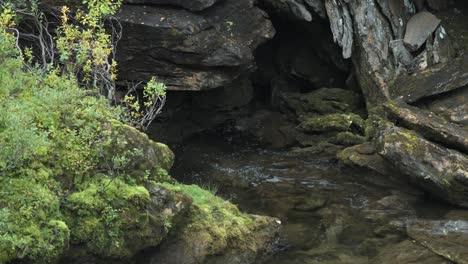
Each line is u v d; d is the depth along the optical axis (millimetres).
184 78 12289
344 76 15891
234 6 13023
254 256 8016
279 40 16562
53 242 6102
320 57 15930
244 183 11516
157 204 7289
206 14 12672
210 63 12320
